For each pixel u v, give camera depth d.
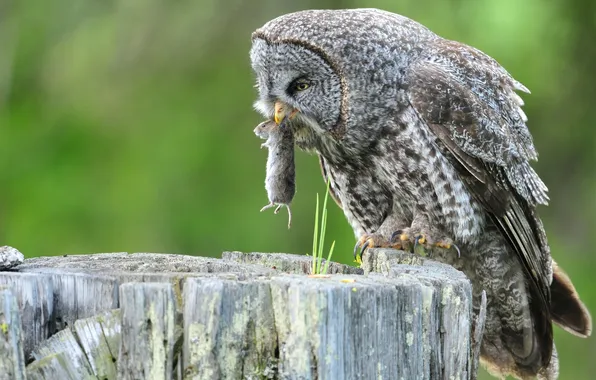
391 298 6.55
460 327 7.01
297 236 17.58
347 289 6.32
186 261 7.62
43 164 18.58
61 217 18.03
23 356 6.16
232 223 17.86
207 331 6.22
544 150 18.17
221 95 18.92
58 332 6.56
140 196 18.03
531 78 17.08
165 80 19.17
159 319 6.25
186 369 6.23
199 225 17.81
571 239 18.11
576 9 17.09
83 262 7.51
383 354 6.50
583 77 17.47
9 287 6.18
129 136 18.69
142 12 19.50
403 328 6.66
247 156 18.48
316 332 6.21
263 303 6.33
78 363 6.41
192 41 19.34
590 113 17.77
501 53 16.81
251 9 19.36
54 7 19.69
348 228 17.41
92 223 18.03
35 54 19.58
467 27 16.83
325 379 6.22
